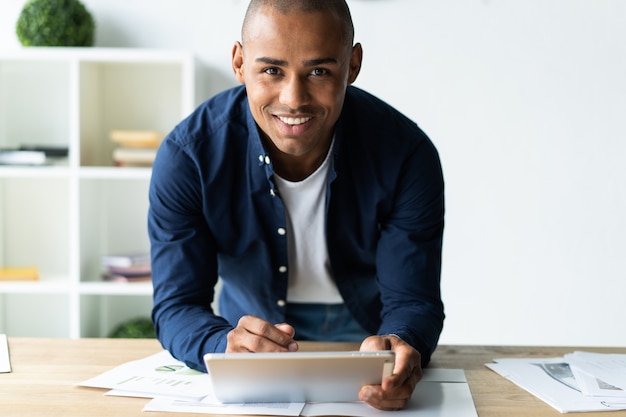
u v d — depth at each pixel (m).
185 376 1.31
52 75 3.19
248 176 1.54
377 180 1.54
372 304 1.80
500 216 3.10
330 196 1.55
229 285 1.77
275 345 1.24
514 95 3.06
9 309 3.28
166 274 1.51
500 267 3.11
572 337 3.12
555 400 1.20
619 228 3.08
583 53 3.04
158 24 3.11
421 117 3.08
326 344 1.49
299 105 1.27
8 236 3.25
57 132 3.21
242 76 1.43
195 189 1.53
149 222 1.55
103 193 3.21
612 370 1.35
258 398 1.19
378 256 1.58
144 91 3.18
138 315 3.27
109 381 1.28
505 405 1.20
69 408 1.16
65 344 1.51
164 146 1.54
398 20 3.05
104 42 3.12
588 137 3.06
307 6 1.23
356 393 1.20
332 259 1.65
